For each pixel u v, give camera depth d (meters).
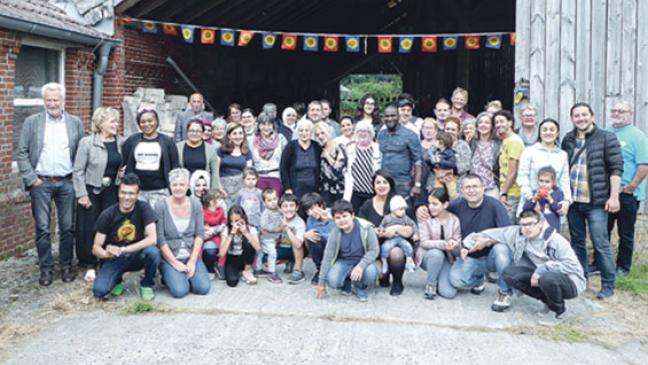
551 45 7.56
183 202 5.72
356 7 17.81
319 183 6.65
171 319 5.05
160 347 4.50
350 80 34.62
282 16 15.30
